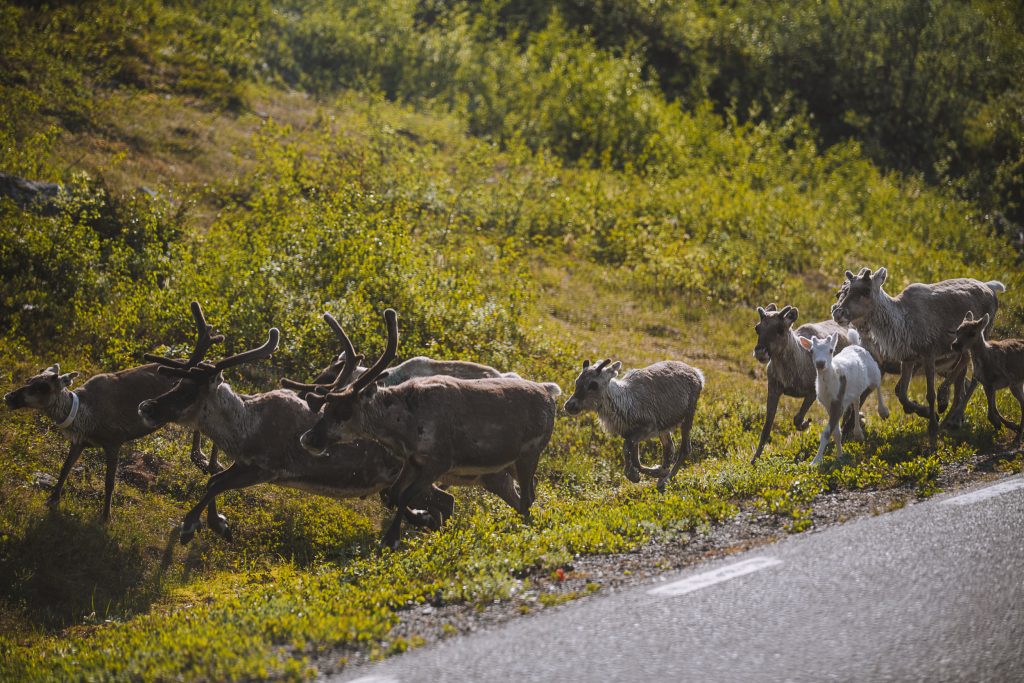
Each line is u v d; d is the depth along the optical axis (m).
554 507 25.50
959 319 30.12
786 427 34.16
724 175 68.25
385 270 38.12
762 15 94.00
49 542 22.78
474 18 91.56
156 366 25.52
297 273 37.19
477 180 57.03
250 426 23.33
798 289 52.72
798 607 15.35
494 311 38.81
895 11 90.75
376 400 22.20
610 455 31.30
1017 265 66.31
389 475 24.52
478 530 22.38
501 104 73.38
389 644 15.24
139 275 37.44
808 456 27.14
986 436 27.56
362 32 80.25
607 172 66.19
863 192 73.25
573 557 19.33
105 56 61.59
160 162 51.16
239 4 74.62
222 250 38.41
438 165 57.75
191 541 24.14
